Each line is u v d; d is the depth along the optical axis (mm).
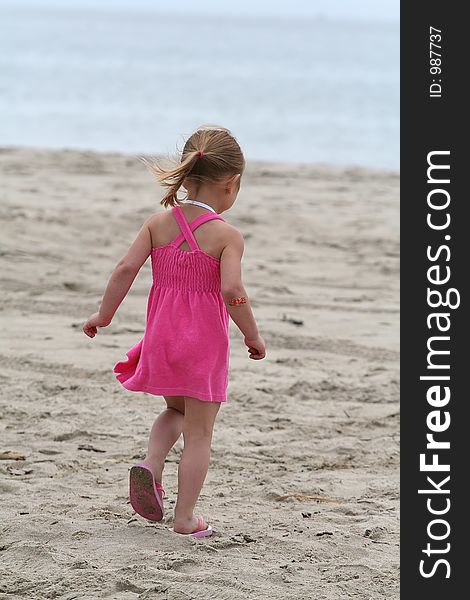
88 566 4594
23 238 12953
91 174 19734
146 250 5148
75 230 13836
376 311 10656
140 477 4961
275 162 23844
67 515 5324
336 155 27594
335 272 12555
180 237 5062
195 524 5059
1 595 4316
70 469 6113
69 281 11133
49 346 8852
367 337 9602
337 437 6926
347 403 7691
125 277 5105
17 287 10781
